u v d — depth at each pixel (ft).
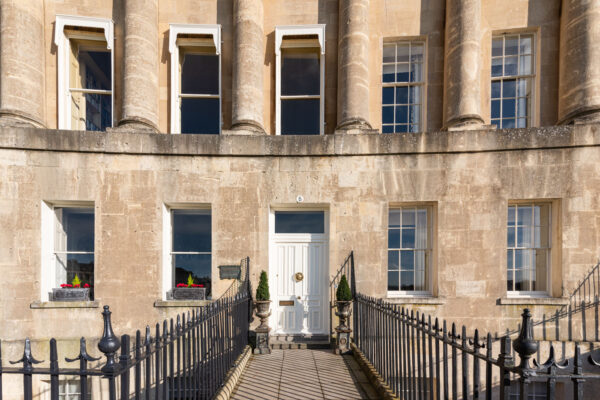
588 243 26.58
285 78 33.76
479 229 27.66
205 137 28.55
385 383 17.52
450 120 29.27
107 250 27.78
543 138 27.14
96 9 31.27
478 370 10.04
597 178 26.58
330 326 27.66
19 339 26.53
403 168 28.35
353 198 28.55
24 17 28.43
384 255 28.22
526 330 8.00
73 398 27.12
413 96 32.45
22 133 26.94
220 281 28.32
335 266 28.37
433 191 28.14
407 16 31.55
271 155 28.78
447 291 27.63
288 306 29.35
